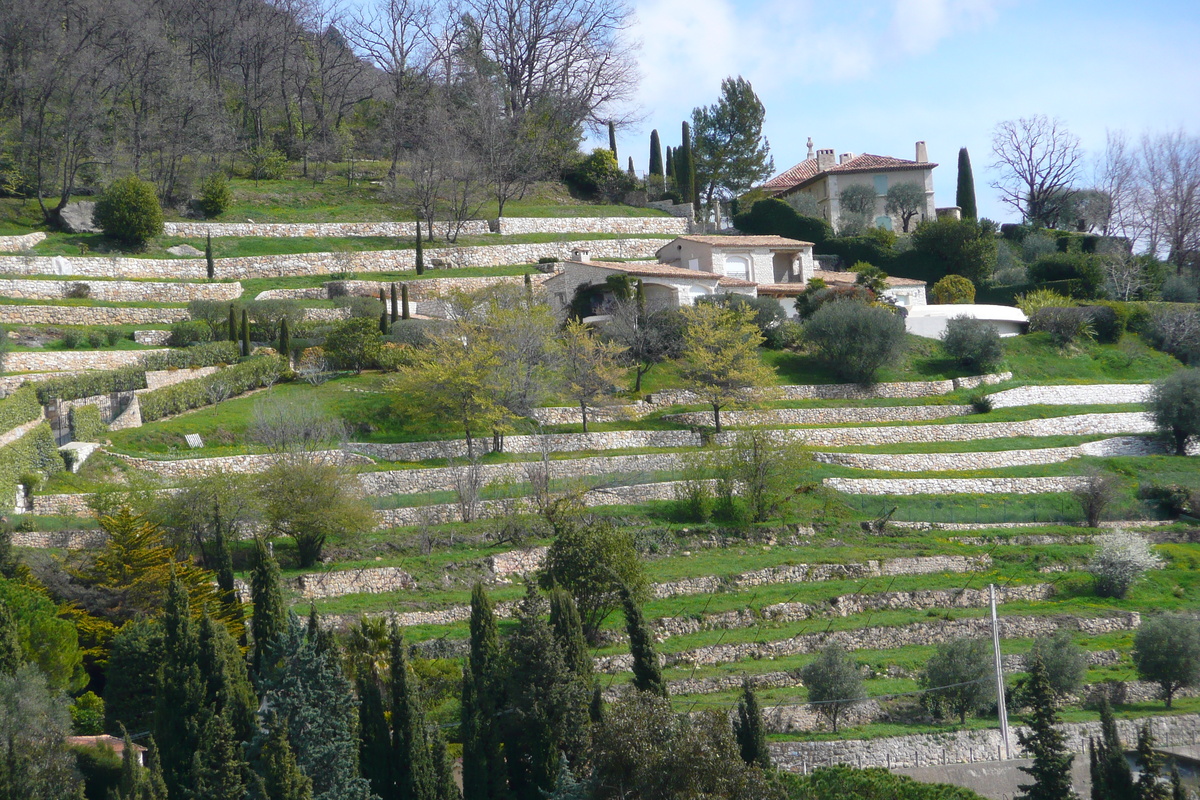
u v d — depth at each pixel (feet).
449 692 129.29
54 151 308.40
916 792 111.86
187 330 233.35
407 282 289.94
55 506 158.30
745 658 148.05
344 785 100.12
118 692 115.75
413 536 167.12
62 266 267.39
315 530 155.02
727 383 221.25
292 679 104.01
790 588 165.17
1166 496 201.26
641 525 180.14
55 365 209.26
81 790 93.56
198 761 98.37
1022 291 304.30
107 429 184.24
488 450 199.41
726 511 186.09
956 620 157.79
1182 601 168.45
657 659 118.32
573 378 213.87
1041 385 245.45
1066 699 142.61
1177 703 142.82
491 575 159.84
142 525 137.90
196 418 194.29
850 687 132.77
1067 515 197.16
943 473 209.46
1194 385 220.02
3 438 167.22
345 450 180.04
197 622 114.52
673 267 274.77
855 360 239.71
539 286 268.00
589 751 103.65
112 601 128.67
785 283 295.89
